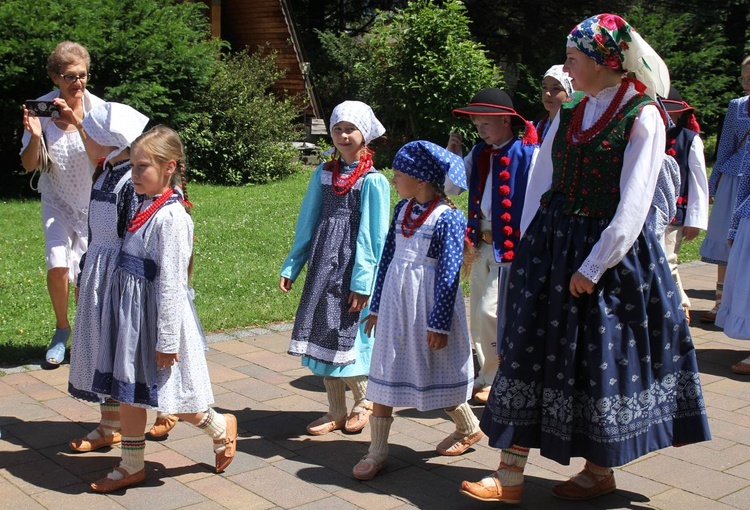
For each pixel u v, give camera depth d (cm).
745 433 456
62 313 553
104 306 374
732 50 2397
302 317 441
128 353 365
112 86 1284
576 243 336
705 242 710
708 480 395
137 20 1318
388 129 1912
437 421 472
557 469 409
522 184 467
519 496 359
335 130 440
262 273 803
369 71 1866
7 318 635
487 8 2391
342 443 438
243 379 538
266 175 1473
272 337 631
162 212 367
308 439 443
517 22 2427
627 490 384
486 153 484
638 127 327
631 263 335
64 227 548
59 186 537
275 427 459
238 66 1523
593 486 372
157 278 368
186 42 1379
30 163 523
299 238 454
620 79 341
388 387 391
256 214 1105
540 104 2158
